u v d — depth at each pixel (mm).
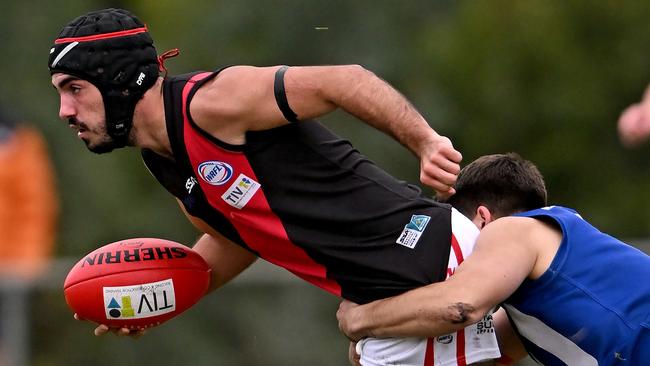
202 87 16594
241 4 48938
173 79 16812
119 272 17625
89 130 16750
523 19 50531
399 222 16953
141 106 16719
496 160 18062
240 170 16703
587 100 50375
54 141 45281
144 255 17812
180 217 45438
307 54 48562
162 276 17719
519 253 16641
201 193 17078
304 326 34719
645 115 23562
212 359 36062
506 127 50000
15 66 46594
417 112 16281
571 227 17062
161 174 17438
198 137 16562
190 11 50594
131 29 16625
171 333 36969
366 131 44281
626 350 16656
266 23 48812
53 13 47719
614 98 50781
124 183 45750
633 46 51094
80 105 16656
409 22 49688
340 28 48594
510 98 49812
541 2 51125
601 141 50750
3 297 28844
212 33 49062
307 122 17016
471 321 16312
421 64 49062
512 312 17281
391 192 17078
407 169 44156
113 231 44594
